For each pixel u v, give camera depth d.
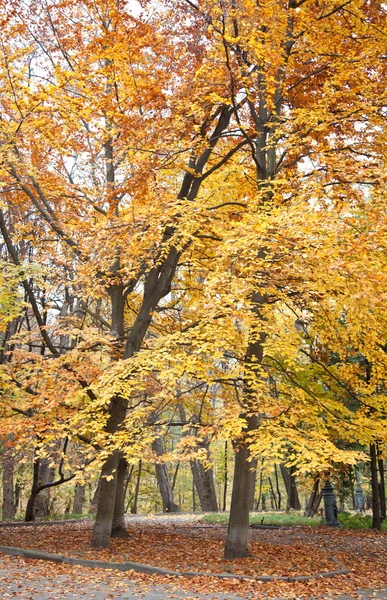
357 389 12.56
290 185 11.20
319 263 9.16
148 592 7.91
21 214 16.14
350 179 10.31
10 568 9.51
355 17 12.04
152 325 15.56
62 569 9.56
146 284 14.20
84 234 13.02
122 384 9.93
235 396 13.39
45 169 14.09
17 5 11.70
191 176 14.19
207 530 17.34
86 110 11.52
